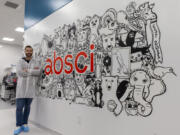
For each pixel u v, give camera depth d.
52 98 2.62
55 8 2.70
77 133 2.12
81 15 2.23
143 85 1.52
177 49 1.32
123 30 1.73
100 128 1.85
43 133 2.54
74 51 2.29
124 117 1.64
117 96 1.72
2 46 7.68
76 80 2.21
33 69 2.72
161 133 1.36
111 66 1.80
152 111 1.43
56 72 2.58
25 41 3.50
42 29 2.98
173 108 1.31
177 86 1.30
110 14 1.86
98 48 1.96
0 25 5.13
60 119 2.41
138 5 1.61
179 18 1.32
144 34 1.55
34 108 3.05
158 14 1.46
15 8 3.90
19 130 2.53
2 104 5.35
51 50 2.74
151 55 1.48
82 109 2.09
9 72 7.67
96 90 1.94
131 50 1.64
